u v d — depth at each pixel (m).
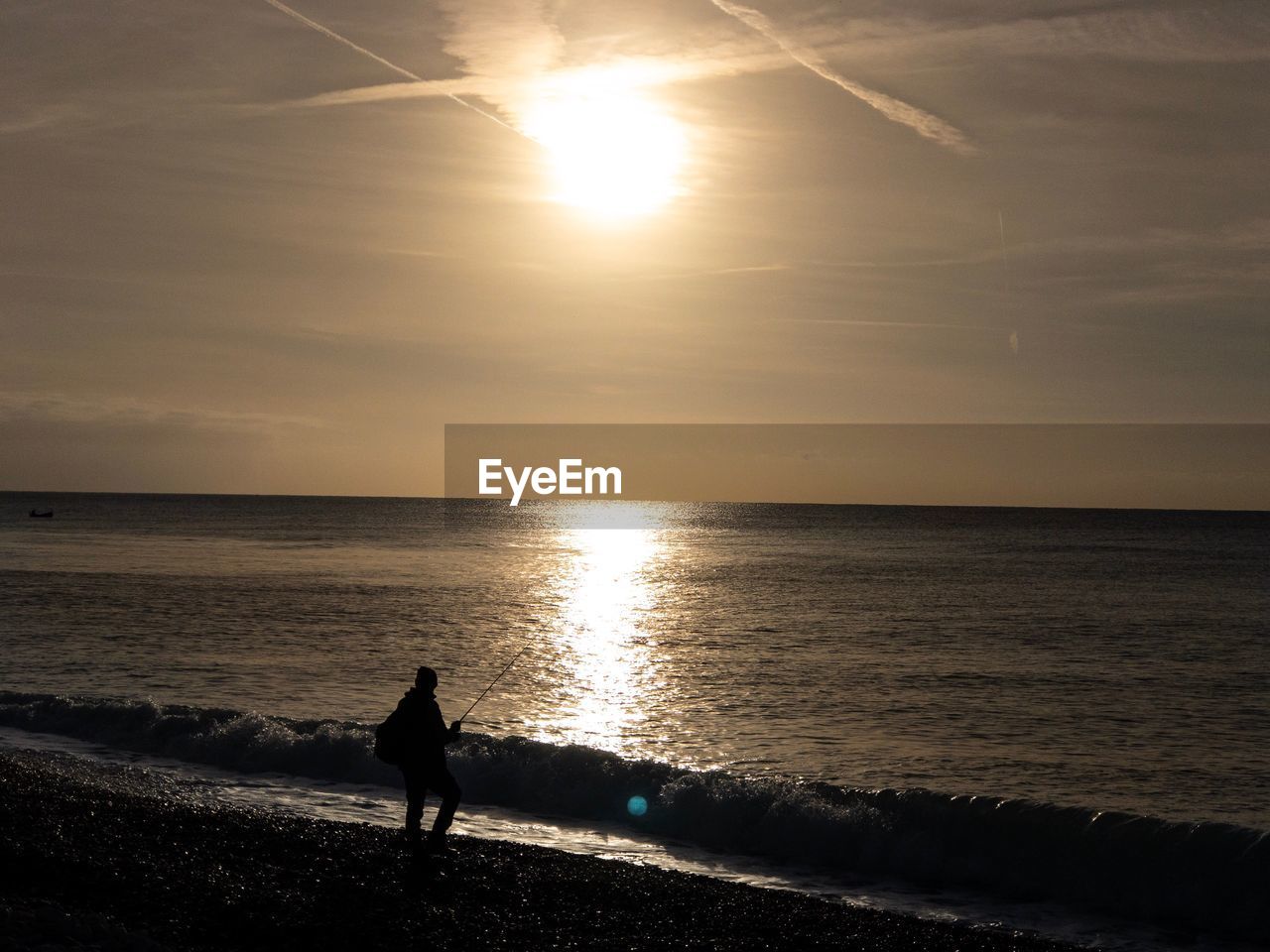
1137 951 8.91
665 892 9.52
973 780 14.62
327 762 14.75
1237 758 16.05
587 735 17.56
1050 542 101.69
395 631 31.62
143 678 22.11
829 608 40.97
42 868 8.89
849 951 8.22
